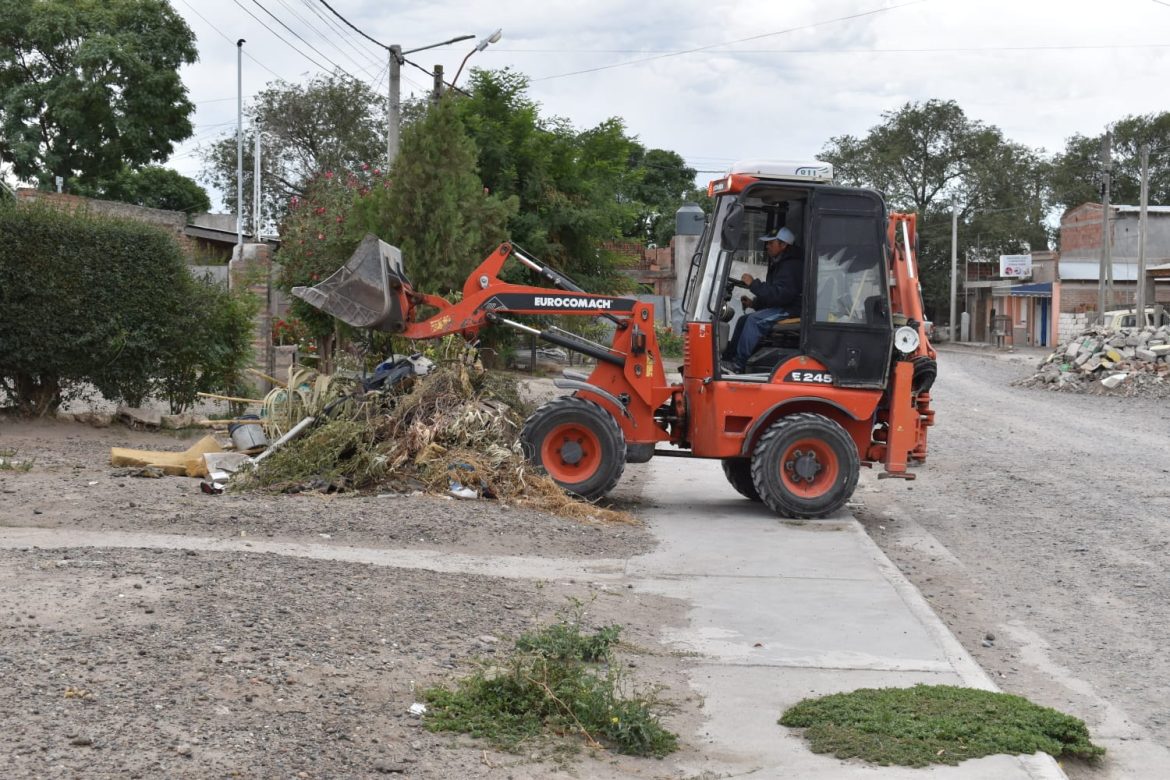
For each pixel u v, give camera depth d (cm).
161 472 1218
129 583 701
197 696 530
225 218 5194
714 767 535
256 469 1136
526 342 3141
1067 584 977
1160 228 6569
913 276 1290
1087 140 8638
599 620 762
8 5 4738
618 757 538
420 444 1153
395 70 2223
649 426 1237
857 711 599
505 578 854
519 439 1202
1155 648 790
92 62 4638
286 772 469
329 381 1259
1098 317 5125
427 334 1255
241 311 1745
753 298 1244
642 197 7281
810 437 1189
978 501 1409
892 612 816
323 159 5591
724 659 704
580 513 1125
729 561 975
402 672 603
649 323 1233
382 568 826
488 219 1847
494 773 502
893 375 1226
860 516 1305
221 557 801
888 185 8081
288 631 639
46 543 846
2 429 1495
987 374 4128
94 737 473
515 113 2578
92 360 1562
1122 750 605
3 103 4706
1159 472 1658
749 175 1234
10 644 569
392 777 483
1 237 1495
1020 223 7825
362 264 1221
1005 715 597
